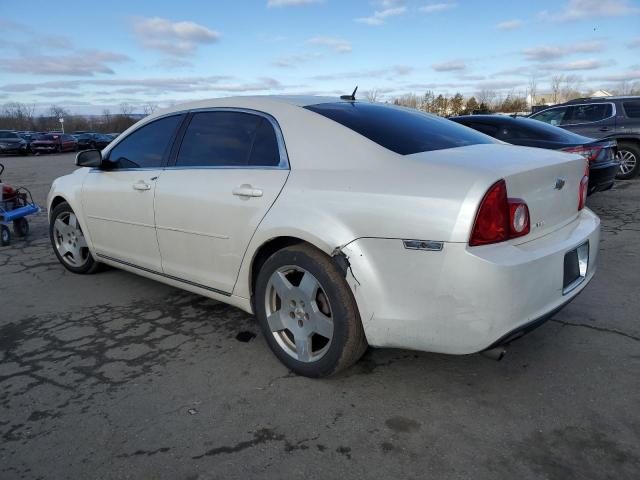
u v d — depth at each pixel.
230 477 2.17
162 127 3.86
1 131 31.11
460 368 2.99
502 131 7.58
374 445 2.34
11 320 3.88
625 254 5.25
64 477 2.19
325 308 2.81
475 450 2.29
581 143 6.97
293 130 3.02
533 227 2.57
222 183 3.21
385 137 2.85
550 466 2.18
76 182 4.52
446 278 2.33
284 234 2.80
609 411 2.55
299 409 2.63
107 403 2.73
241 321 3.76
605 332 3.41
